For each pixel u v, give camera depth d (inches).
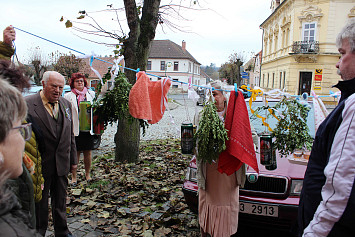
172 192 176.7
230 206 105.0
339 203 50.6
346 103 54.9
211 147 95.1
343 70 60.1
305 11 1015.0
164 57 2043.6
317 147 61.1
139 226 132.6
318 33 1004.6
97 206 154.0
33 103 109.0
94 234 127.0
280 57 1195.3
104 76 110.7
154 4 222.2
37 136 95.6
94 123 136.3
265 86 1512.1
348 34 58.5
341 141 52.3
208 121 95.3
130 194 172.2
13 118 40.5
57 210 115.6
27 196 62.6
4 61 73.7
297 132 111.3
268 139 101.4
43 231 110.7
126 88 110.7
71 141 128.6
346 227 51.4
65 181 118.2
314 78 1034.1
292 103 116.2
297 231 75.5
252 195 120.1
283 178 116.6
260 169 122.3
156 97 100.5
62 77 113.3
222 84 107.4
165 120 584.4
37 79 602.9
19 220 38.7
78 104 181.3
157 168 227.0
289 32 1109.7
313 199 60.4
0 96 39.1
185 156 271.7
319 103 141.3
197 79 2564.0
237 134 96.0
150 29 220.7
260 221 117.6
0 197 37.9
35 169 92.2
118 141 242.7
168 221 135.8
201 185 105.1
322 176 58.8
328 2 969.5
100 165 230.7
